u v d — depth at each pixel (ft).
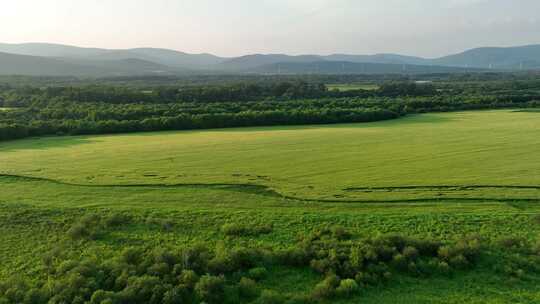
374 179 132.67
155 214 104.63
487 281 73.31
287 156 171.94
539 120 273.75
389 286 72.59
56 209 108.58
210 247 88.28
